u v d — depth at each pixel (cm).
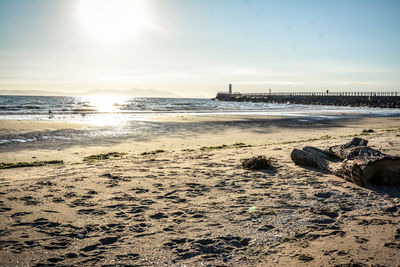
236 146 1489
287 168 873
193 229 444
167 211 520
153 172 827
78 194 610
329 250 378
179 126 2631
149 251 377
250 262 352
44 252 370
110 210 521
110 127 2473
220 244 397
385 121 3394
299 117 3859
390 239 406
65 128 2342
